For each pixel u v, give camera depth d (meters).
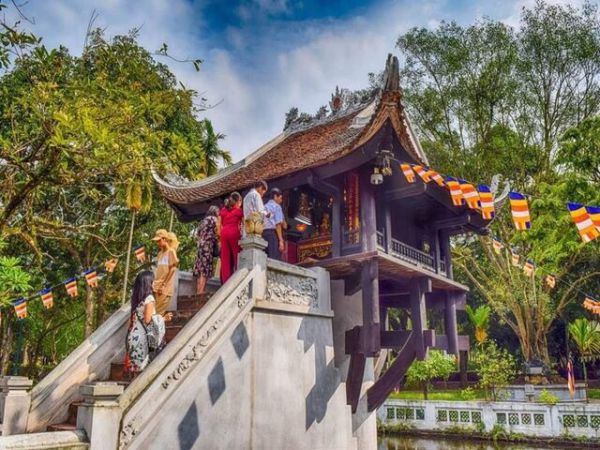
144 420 5.21
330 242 10.09
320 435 8.19
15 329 21.75
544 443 18.19
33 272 18.83
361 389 10.34
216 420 6.12
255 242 7.39
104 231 19.41
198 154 9.91
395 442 20.05
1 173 8.48
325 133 12.43
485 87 24.17
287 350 7.72
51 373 6.60
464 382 30.23
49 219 12.92
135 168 8.23
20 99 7.49
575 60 23.16
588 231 6.24
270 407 7.10
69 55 11.38
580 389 24.02
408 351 9.93
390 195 9.40
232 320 6.66
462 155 24.61
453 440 20.05
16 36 7.54
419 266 10.20
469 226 11.16
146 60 15.89
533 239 15.66
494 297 27.30
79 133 6.95
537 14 23.98
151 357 6.24
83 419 4.84
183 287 8.80
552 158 24.08
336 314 9.85
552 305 26.66
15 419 5.99
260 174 10.80
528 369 25.33
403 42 24.98
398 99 7.99
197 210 11.70
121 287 20.12
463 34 24.59
